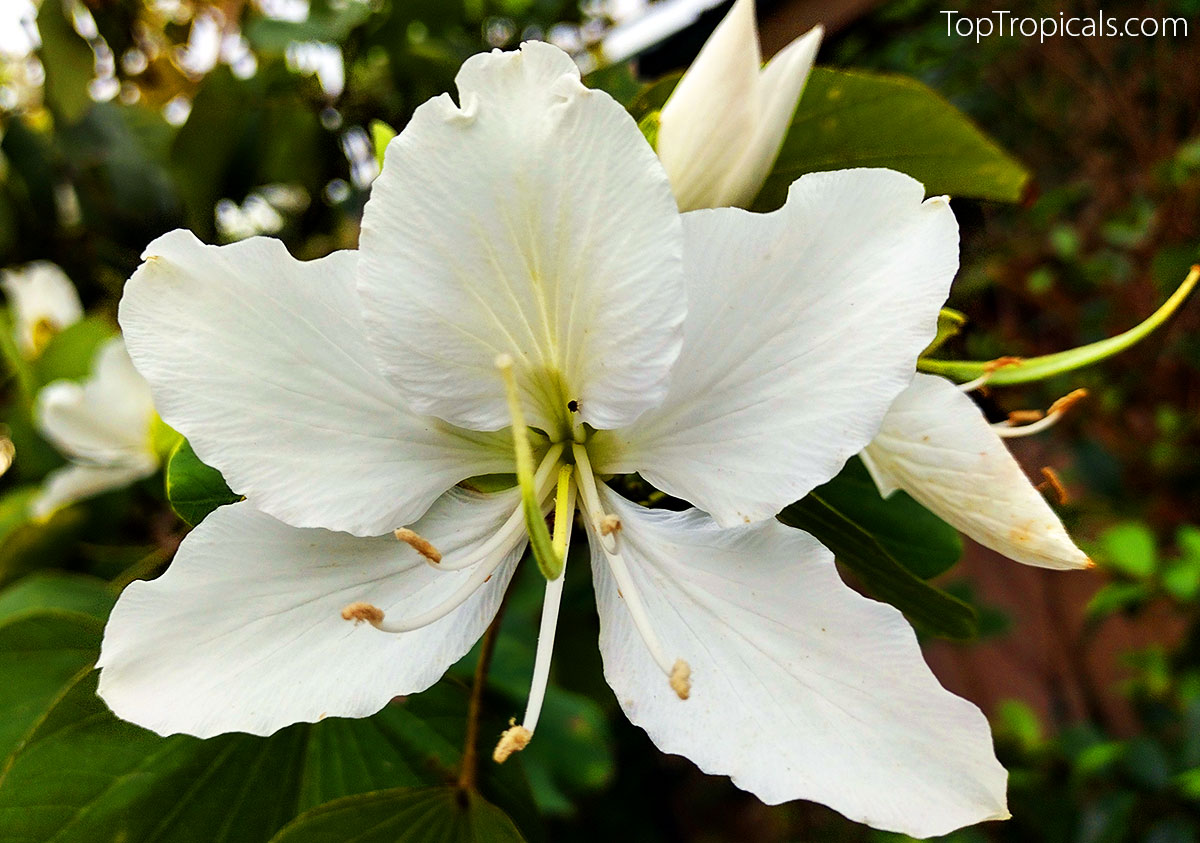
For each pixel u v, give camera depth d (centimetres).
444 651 10
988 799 9
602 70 17
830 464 9
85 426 22
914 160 15
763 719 9
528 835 12
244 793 11
